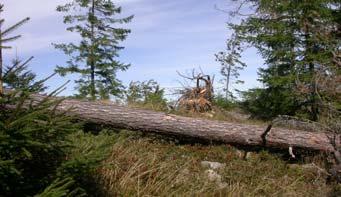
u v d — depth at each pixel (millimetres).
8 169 4871
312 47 14117
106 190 7629
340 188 8961
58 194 4801
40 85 5566
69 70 22203
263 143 10023
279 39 15023
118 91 22250
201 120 10164
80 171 5660
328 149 9758
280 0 14961
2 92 5316
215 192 8695
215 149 10000
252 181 9180
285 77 14586
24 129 5000
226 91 16750
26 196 5273
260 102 15820
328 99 10711
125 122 9734
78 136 7238
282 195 8898
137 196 8000
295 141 9953
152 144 9695
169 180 8586
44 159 5688
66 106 9328
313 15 14477
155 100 12539
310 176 9445
